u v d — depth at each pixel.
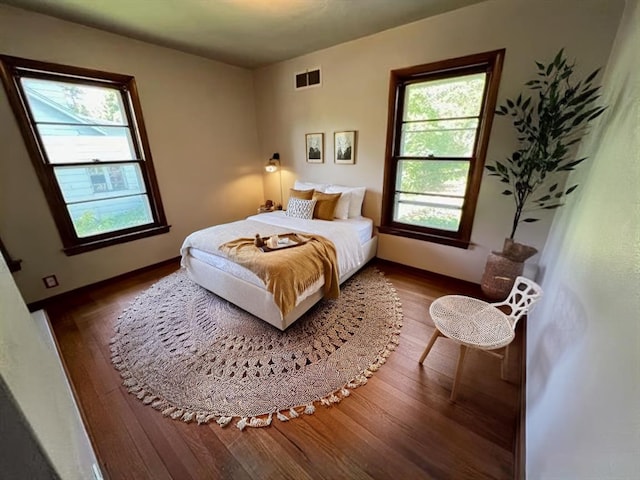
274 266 1.93
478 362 1.79
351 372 1.72
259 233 2.61
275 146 4.06
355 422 1.41
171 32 2.59
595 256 1.02
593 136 1.65
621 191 0.93
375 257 3.42
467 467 1.20
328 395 1.56
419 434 1.35
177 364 1.80
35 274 2.46
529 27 2.00
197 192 3.60
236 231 2.65
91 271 2.80
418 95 2.71
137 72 2.82
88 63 2.50
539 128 1.98
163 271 3.19
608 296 0.82
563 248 1.64
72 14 2.22
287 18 2.33
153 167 3.10
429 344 1.71
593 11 1.77
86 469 0.83
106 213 2.88
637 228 0.73
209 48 3.03
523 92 2.13
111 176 2.86
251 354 1.88
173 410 1.49
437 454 1.26
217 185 3.81
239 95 3.83
